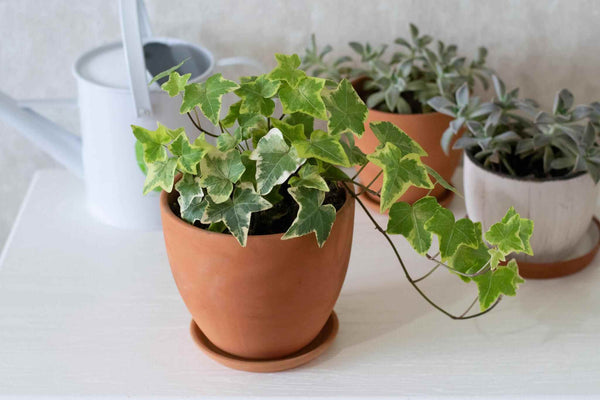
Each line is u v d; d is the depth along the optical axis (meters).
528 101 0.76
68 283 0.77
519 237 0.60
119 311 0.73
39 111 1.01
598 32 0.93
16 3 0.93
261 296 0.58
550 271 0.75
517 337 0.69
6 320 0.72
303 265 0.57
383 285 0.76
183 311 0.73
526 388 0.63
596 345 0.68
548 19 0.93
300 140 0.55
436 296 0.75
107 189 0.83
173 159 0.57
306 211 0.55
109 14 0.94
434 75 0.89
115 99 0.76
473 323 0.71
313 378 0.64
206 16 0.93
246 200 0.55
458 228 0.59
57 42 0.96
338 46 0.95
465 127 0.84
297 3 0.92
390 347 0.68
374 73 0.89
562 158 0.74
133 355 0.67
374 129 0.59
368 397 0.62
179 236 0.58
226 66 0.97
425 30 0.94
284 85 0.56
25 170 1.07
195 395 0.63
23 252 0.82
